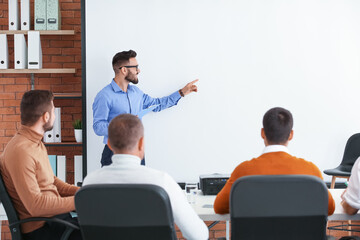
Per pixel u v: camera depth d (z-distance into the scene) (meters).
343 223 4.41
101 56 4.22
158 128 4.25
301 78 4.26
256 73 4.24
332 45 4.25
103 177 1.89
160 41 4.22
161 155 4.27
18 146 2.38
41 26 4.43
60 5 4.74
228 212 2.20
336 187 4.24
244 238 1.94
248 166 2.07
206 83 4.24
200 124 4.26
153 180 1.86
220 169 4.28
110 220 1.79
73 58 4.78
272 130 2.11
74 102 4.78
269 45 4.23
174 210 1.88
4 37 4.44
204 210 2.36
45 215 2.39
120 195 1.74
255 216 1.90
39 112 2.47
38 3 4.42
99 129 3.78
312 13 4.23
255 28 4.22
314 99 4.27
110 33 4.21
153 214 1.76
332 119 4.29
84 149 4.25
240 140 4.27
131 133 1.90
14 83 4.76
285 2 4.22
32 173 2.37
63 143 4.36
